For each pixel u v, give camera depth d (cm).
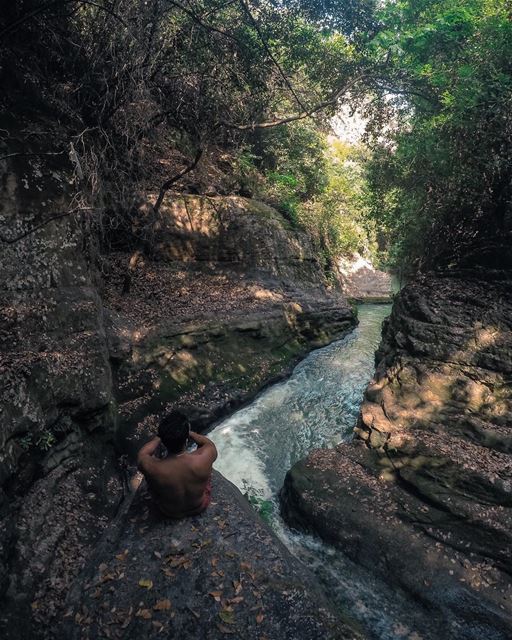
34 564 344
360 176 1811
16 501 373
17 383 407
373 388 612
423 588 366
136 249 805
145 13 624
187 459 326
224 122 796
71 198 560
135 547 319
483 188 704
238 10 709
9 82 569
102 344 547
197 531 330
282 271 1223
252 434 656
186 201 1035
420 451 481
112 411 543
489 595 352
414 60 736
